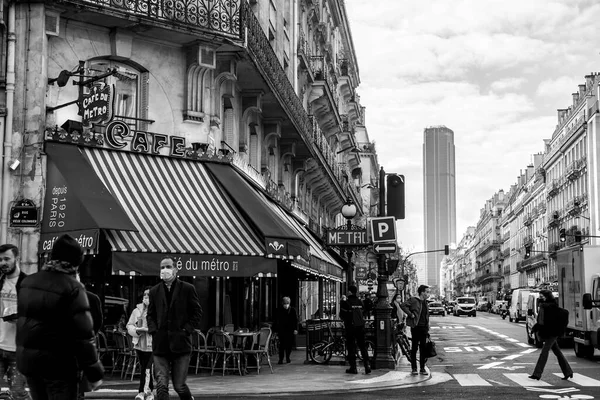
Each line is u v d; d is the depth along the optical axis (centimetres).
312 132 2973
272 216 1656
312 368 1747
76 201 1375
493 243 14150
